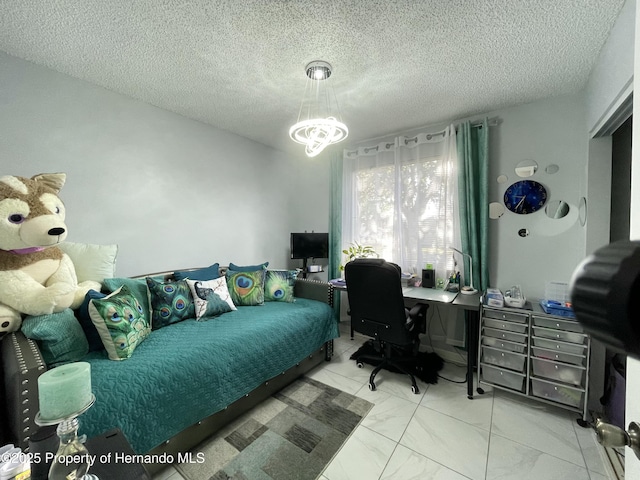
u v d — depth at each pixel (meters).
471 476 1.39
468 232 2.56
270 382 2.00
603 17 1.41
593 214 2.01
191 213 2.71
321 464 1.46
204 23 1.47
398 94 2.23
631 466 0.57
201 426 1.55
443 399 2.03
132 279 2.03
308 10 1.38
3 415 1.27
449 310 2.76
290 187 3.80
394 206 3.02
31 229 1.39
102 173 2.13
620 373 1.65
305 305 2.57
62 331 1.39
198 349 1.61
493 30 1.52
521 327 1.96
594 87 1.83
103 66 1.86
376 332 2.21
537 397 1.91
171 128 2.54
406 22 1.46
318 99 2.31
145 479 0.79
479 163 2.55
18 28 1.50
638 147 0.56
